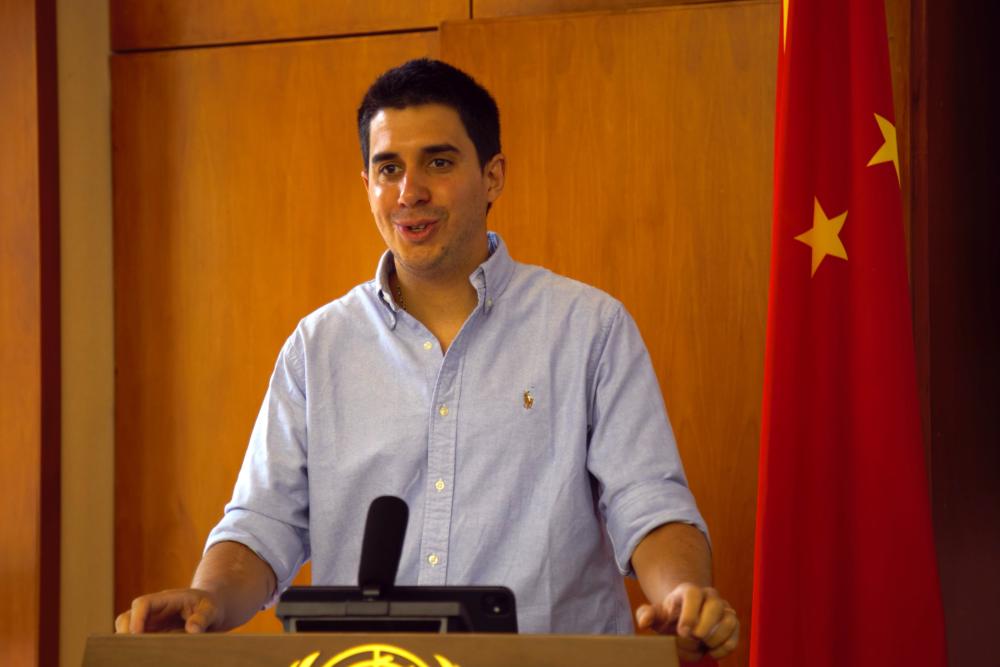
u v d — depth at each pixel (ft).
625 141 8.43
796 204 6.58
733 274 8.24
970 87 8.21
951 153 8.04
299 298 9.31
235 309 9.46
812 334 6.56
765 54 8.21
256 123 9.43
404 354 5.36
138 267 9.67
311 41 9.35
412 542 5.15
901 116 7.93
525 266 5.55
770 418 6.51
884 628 6.37
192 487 9.54
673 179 8.34
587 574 5.15
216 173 9.50
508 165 8.61
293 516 5.32
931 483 7.79
